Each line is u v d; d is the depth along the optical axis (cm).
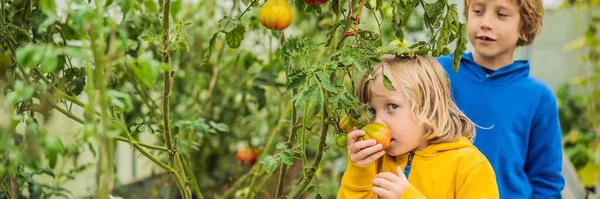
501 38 204
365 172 168
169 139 181
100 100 126
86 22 124
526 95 211
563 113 517
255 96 286
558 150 215
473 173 167
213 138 337
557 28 539
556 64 543
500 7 202
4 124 136
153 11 239
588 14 425
